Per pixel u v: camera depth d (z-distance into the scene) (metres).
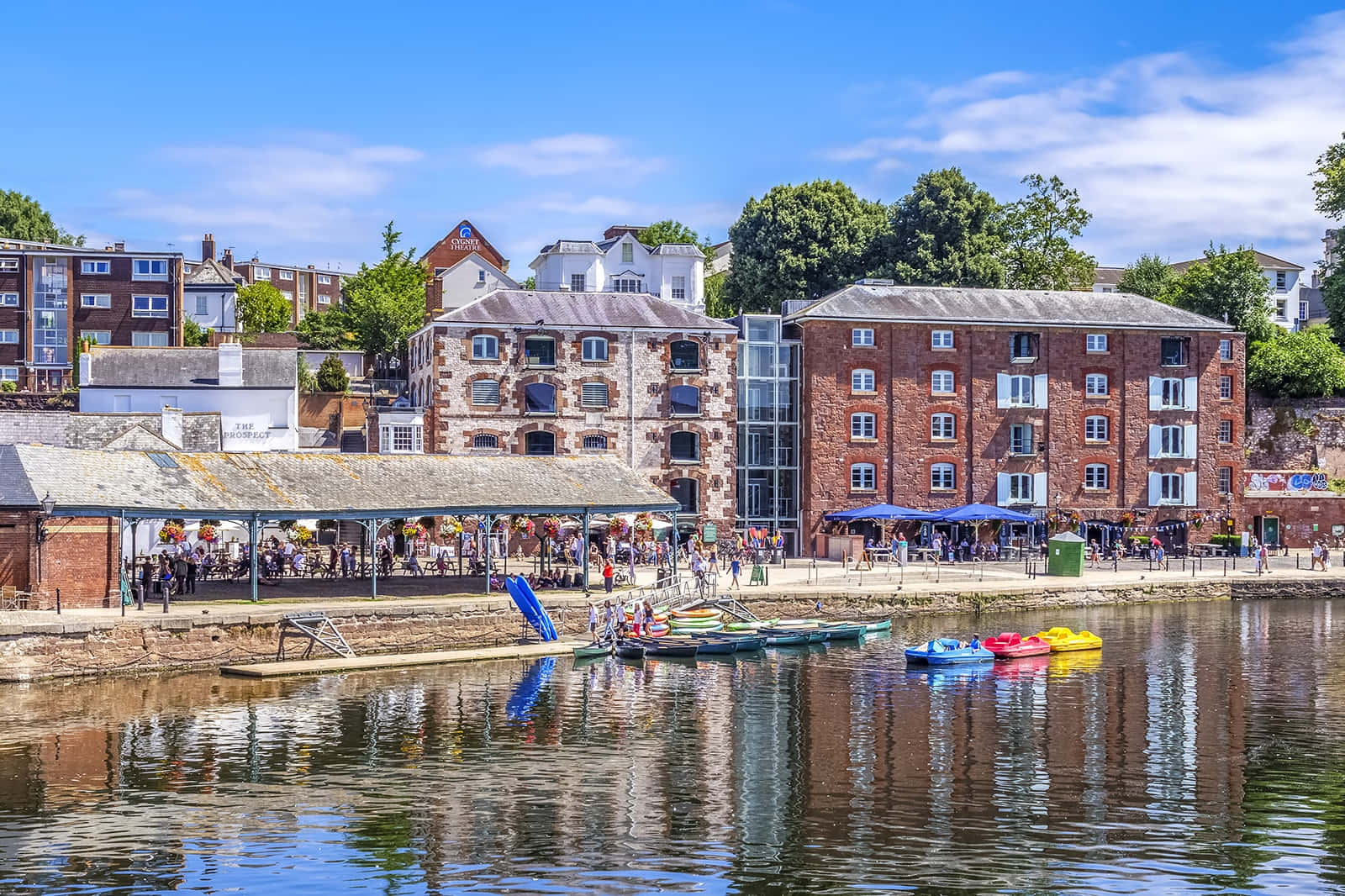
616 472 66.56
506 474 63.25
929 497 85.62
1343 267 105.81
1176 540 89.44
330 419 93.81
